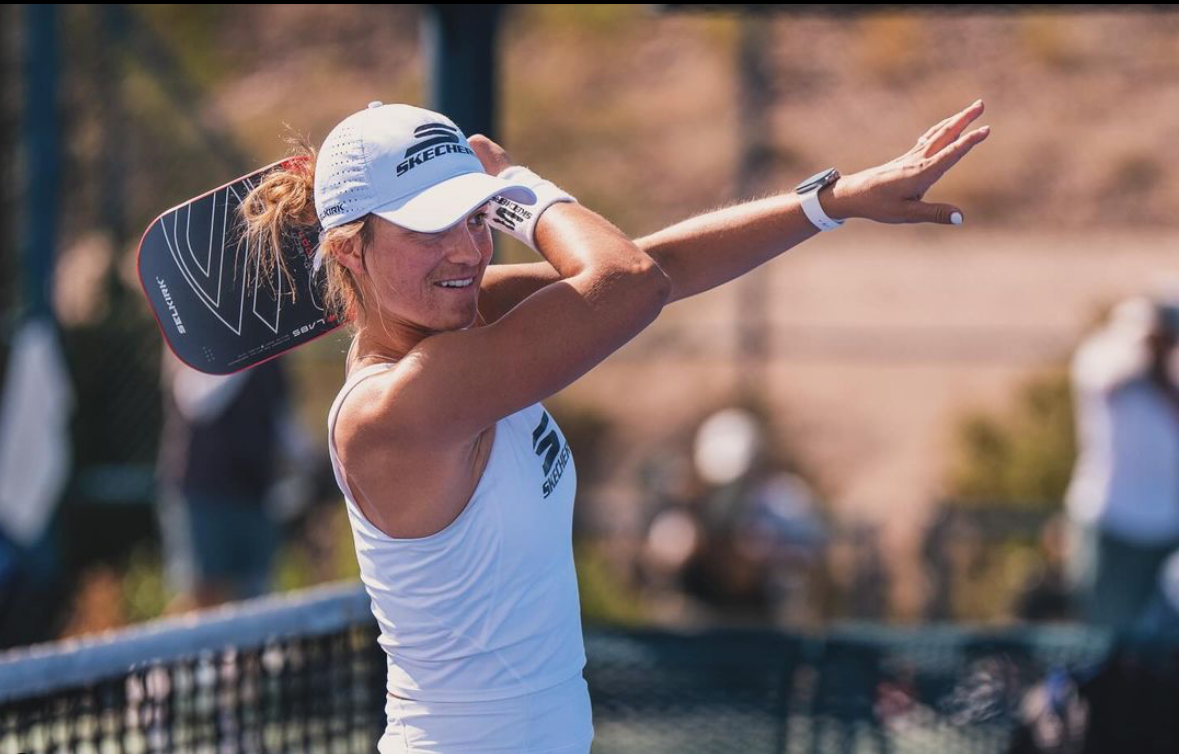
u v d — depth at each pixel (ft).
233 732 38.86
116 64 125.49
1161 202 188.65
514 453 27.35
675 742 54.70
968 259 181.47
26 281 89.71
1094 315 125.90
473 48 49.67
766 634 54.65
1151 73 203.31
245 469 80.23
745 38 144.46
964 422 125.59
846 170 185.26
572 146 188.75
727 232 31.53
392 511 26.58
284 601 40.70
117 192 117.08
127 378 103.40
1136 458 81.82
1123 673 51.85
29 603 84.17
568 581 28.60
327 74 188.44
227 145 134.92
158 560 96.22
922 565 97.04
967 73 202.08
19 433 86.94
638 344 159.94
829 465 149.48
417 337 27.45
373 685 42.70
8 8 107.96
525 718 27.96
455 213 25.93
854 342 166.20
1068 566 94.48
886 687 53.83
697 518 92.68
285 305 31.27
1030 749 52.49
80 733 35.63
